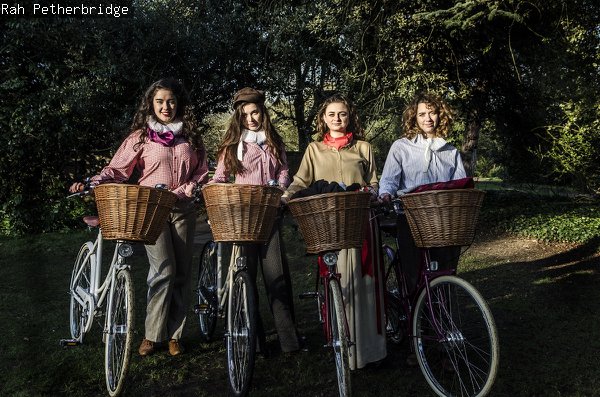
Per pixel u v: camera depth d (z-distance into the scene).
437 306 3.28
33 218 10.48
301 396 3.30
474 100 13.12
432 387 3.25
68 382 3.49
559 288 5.81
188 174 4.00
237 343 3.35
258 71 13.60
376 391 3.32
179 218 3.88
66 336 4.44
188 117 4.06
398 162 3.70
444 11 9.13
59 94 10.65
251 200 2.93
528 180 13.38
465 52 11.93
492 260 7.56
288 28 11.79
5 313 5.11
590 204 11.49
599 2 9.92
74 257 8.07
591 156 9.98
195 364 3.81
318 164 3.67
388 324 4.09
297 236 9.05
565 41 10.29
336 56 12.41
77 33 11.08
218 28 12.80
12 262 7.67
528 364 3.67
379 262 3.54
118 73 11.42
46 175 11.16
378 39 11.13
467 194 2.88
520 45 11.55
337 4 11.16
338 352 3.09
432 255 3.54
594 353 3.86
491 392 3.24
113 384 3.30
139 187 2.99
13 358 3.91
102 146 12.03
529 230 9.33
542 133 11.97
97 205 3.10
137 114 3.95
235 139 3.81
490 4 8.87
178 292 3.98
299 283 6.36
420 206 2.93
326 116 3.74
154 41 11.97
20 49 10.82
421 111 3.70
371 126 12.92
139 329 4.67
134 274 6.78
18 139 10.33
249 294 3.24
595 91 9.86
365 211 2.85
